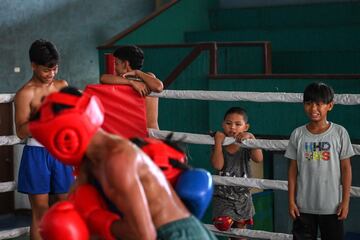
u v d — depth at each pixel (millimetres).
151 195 2303
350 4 10281
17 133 3854
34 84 3893
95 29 10867
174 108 7301
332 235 3646
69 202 2332
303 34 10047
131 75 4234
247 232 4199
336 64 9664
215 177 4203
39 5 10070
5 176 8641
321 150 3607
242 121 4168
